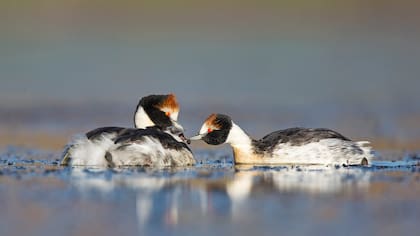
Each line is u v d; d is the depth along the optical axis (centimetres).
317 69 3503
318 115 2752
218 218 1150
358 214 1173
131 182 1425
